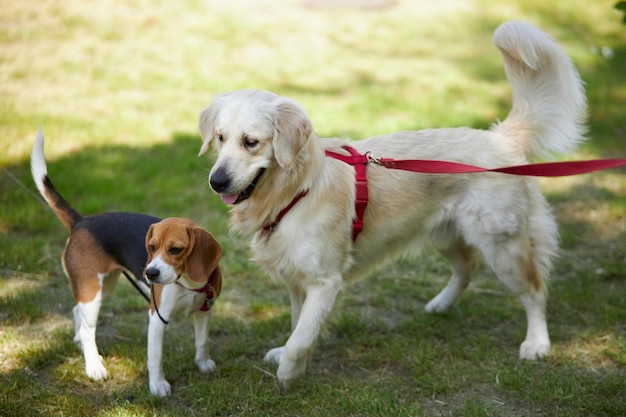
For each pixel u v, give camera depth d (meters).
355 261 3.84
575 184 7.02
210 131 3.61
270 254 3.60
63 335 4.02
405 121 8.43
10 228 5.51
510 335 4.24
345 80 10.00
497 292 4.87
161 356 3.46
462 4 13.93
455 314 4.47
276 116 3.36
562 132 4.16
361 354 3.97
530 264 4.00
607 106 9.52
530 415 3.34
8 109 7.79
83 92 8.67
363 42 11.73
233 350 3.96
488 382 3.64
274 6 12.92
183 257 3.22
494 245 3.90
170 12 11.89
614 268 5.07
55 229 5.57
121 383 3.59
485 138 4.01
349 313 4.53
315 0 13.45
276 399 3.44
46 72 9.10
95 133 7.50
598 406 3.33
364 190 3.64
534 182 4.12
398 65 10.83
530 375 3.66
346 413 3.34
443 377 3.67
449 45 11.96
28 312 4.23
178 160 7.04
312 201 3.48
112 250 3.57
